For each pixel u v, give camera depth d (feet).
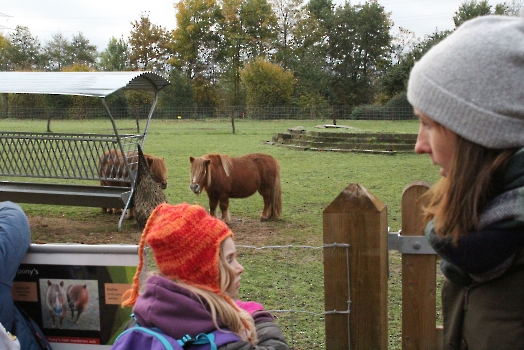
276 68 174.91
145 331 5.88
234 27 212.84
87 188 30.19
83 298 8.52
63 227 30.09
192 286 5.94
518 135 4.23
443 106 4.41
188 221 6.00
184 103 178.09
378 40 212.64
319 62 194.59
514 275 4.39
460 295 5.04
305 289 18.08
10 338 7.77
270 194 30.66
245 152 69.87
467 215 4.41
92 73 29.63
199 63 213.05
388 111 142.51
